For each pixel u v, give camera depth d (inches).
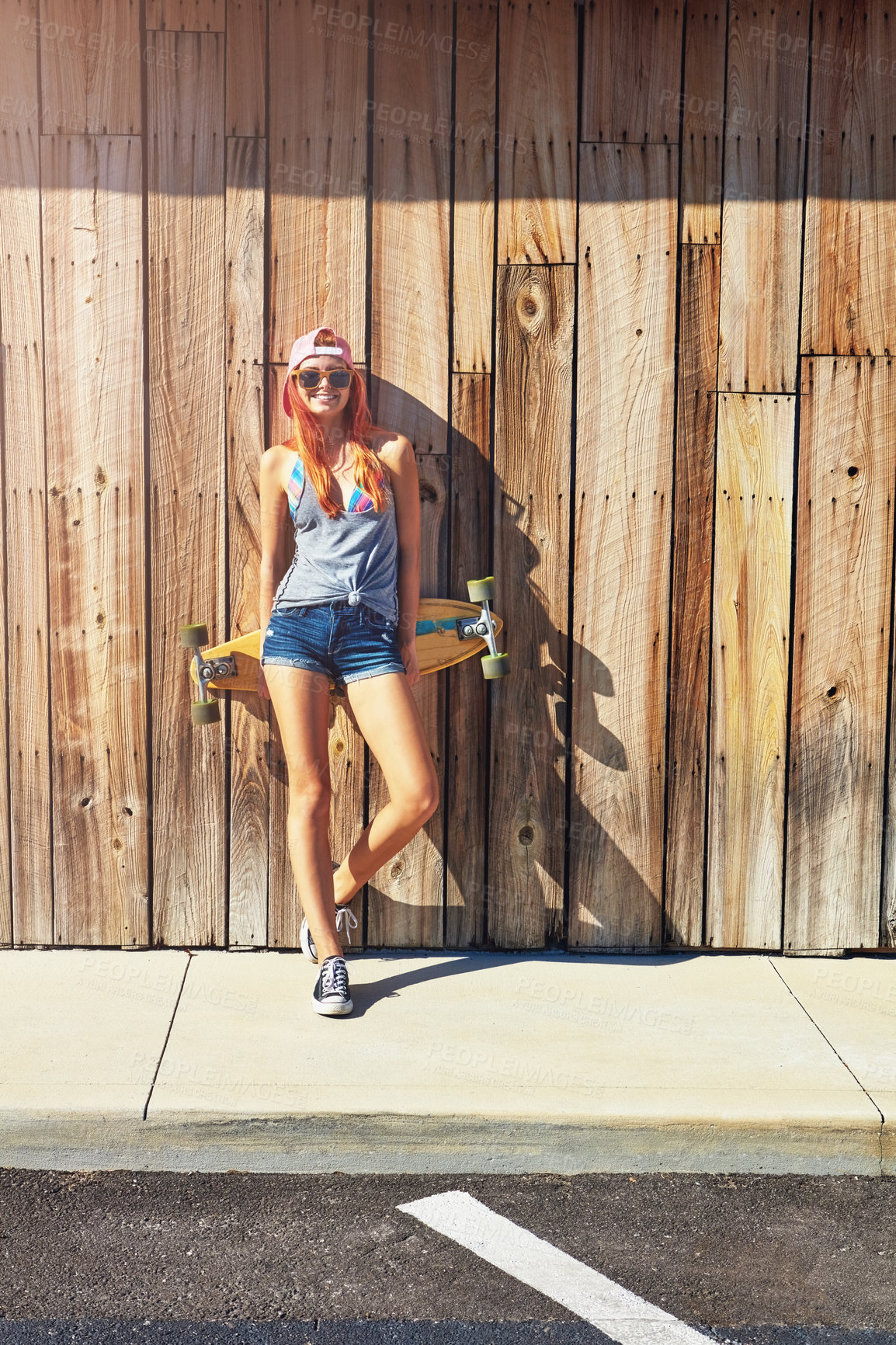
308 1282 92.3
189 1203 103.7
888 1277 93.9
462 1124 108.3
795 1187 107.2
